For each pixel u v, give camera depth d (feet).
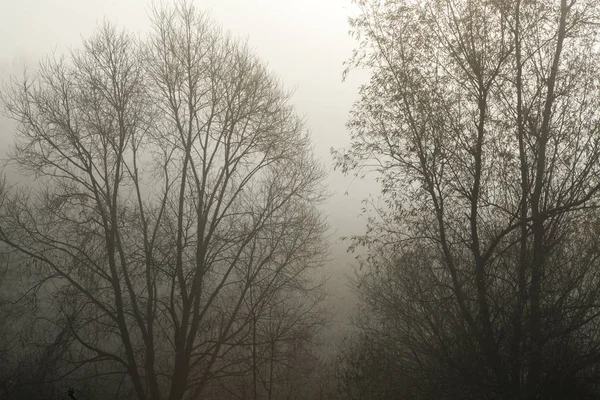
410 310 51.08
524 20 49.26
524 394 46.21
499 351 46.96
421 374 51.19
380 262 53.06
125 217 66.54
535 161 48.03
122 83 68.08
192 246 67.82
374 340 59.06
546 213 46.62
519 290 46.60
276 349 67.36
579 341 45.83
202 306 69.77
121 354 68.23
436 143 49.83
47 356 62.03
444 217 50.67
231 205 71.56
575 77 48.60
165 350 70.33
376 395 53.62
